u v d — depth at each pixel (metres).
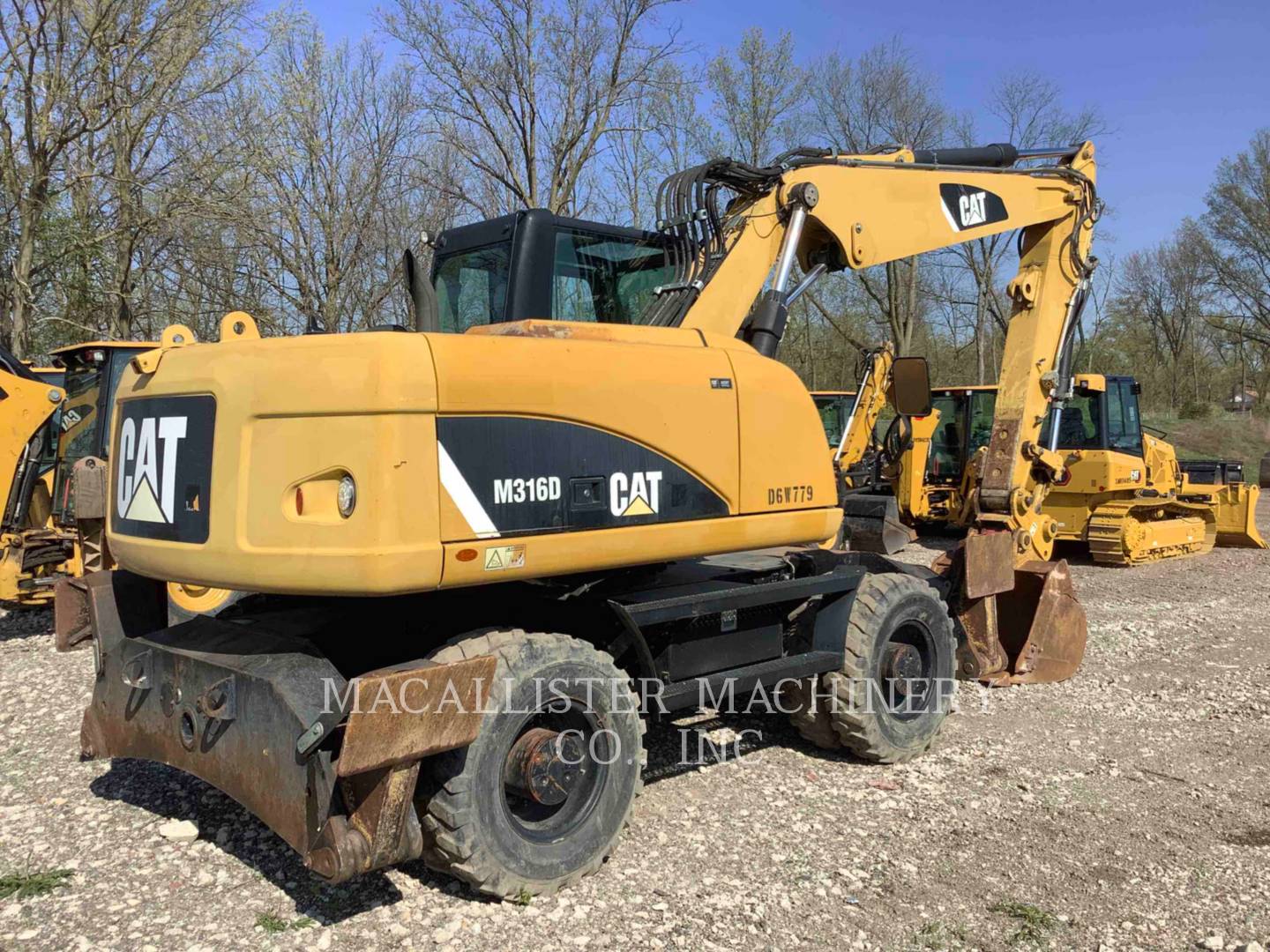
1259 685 6.38
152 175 15.74
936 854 3.92
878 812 4.34
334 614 4.17
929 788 4.61
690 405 4.02
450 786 3.31
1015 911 3.47
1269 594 9.78
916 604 4.99
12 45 13.63
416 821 3.30
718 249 5.02
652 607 3.96
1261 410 39.12
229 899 3.51
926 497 13.71
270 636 3.66
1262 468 21.41
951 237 6.05
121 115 15.13
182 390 3.59
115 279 15.88
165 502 3.65
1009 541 5.96
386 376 3.13
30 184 14.03
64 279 15.41
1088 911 3.49
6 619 8.44
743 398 4.26
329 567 3.16
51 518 8.40
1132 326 47.34
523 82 19.61
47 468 8.78
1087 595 9.83
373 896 3.54
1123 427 12.03
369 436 3.12
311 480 3.24
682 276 4.91
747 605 4.32
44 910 3.41
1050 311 6.54
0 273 14.62
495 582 3.43
